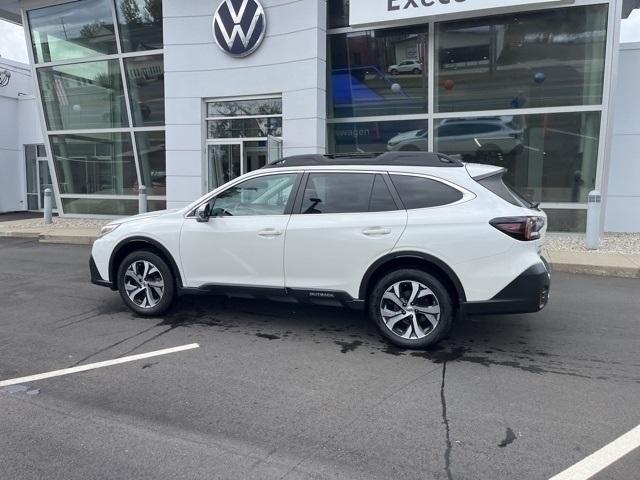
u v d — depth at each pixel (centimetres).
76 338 566
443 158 538
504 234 485
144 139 1636
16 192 2233
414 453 338
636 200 1345
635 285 820
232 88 1388
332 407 402
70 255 1148
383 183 532
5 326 612
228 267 581
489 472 316
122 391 432
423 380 453
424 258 504
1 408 403
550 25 1188
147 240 615
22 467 323
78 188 1767
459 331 585
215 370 476
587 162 1207
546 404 407
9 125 2189
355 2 1270
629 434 361
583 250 1052
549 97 1212
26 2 1677
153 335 573
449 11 1187
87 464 327
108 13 1597
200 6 1395
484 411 395
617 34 1131
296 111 1322
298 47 1305
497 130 1259
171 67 1434
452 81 1277
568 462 327
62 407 405
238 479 310
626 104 1328
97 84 1669
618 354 515
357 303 532
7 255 1151
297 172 563
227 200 590
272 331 586
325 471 318
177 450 342
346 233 527
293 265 551
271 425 375
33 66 1739
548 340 556
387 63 1323
